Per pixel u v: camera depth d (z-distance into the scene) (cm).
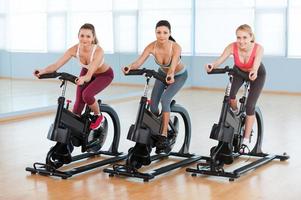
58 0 817
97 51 482
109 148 572
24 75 794
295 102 995
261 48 476
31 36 788
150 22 1034
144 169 513
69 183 461
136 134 467
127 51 979
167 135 520
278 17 1111
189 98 1055
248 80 478
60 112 470
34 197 421
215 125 474
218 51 1198
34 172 491
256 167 509
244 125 507
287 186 452
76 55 487
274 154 562
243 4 1146
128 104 962
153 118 482
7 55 767
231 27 1170
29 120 795
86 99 493
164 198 418
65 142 469
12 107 795
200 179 475
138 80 1033
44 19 801
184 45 1196
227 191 438
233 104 499
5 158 556
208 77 1220
